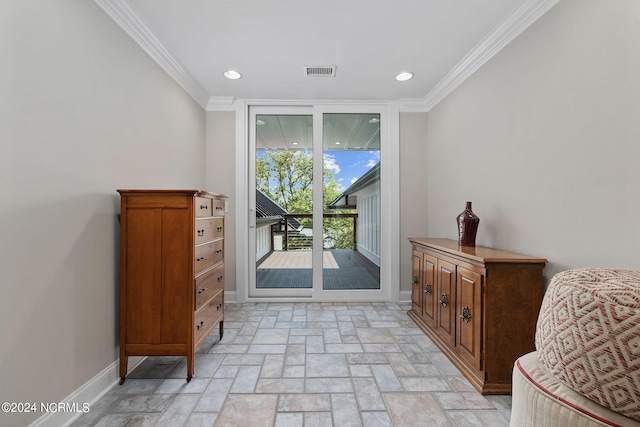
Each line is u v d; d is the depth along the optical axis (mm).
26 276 1160
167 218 1685
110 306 1644
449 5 1719
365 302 3234
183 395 1554
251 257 3305
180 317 1687
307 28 1943
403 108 3248
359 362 1906
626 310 571
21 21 1131
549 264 1569
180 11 1757
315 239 3270
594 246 1323
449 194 2754
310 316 2775
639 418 538
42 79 1222
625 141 1194
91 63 1499
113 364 1658
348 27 1934
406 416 1389
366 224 3326
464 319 1767
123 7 1668
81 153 1437
